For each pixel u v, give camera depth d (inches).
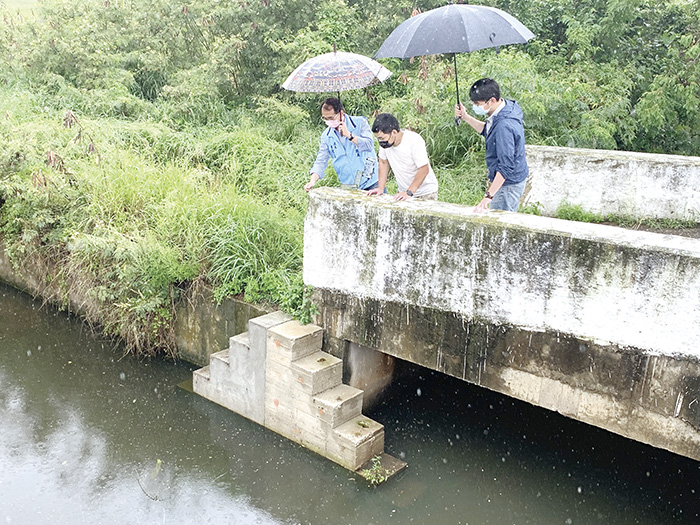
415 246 203.8
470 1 411.8
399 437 239.0
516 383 193.6
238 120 403.9
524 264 182.9
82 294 311.0
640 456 233.6
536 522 200.2
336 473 218.5
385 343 220.2
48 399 261.1
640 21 426.0
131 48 458.3
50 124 356.5
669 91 380.2
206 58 441.7
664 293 162.1
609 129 351.6
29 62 449.7
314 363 227.0
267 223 280.2
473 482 217.6
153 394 265.9
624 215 278.5
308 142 368.2
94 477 216.4
